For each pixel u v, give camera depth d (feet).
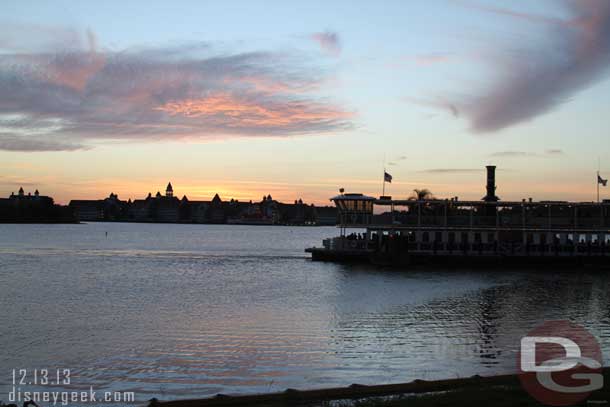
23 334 108.37
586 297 156.76
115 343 101.24
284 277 209.36
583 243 263.08
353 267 246.27
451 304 143.43
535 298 154.30
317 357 91.91
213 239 652.07
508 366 86.89
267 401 62.90
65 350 96.32
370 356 92.53
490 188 299.79
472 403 58.13
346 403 61.46
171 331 111.14
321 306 140.77
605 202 263.90
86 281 196.54
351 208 272.31
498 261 248.11
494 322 120.16
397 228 267.80
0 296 157.99
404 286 180.55
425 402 58.70
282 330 111.86
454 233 264.72
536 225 263.49
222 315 128.26
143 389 77.00
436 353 94.43
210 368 86.02
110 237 638.53
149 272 230.48
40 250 375.04
